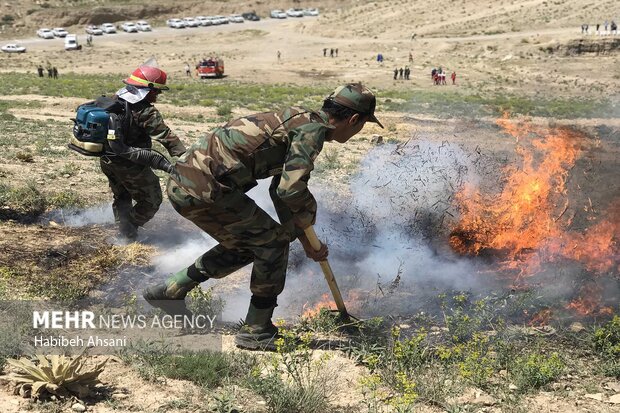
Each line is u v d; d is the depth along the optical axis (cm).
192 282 495
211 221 453
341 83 6281
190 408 392
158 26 12119
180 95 3869
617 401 423
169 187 452
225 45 10056
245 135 441
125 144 668
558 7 10525
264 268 465
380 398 413
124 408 387
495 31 9956
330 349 480
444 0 11588
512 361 462
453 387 426
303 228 461
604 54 8362
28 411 371
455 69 7581
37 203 852
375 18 11175
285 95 4416
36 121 2095
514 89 6181
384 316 541
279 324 457
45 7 12256
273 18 12750
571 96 5522
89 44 9969
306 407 393
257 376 403
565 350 491
